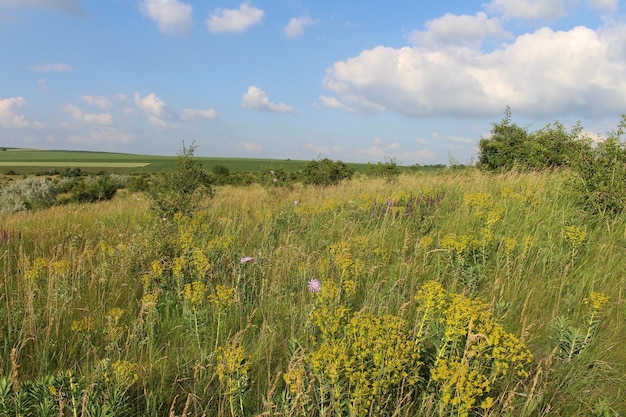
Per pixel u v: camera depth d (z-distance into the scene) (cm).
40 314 354
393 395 246
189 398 225
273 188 1250
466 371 225
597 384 277
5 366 286
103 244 509
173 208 723
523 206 641
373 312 345
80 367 298
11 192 2406
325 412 224
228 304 336
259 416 224
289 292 411
